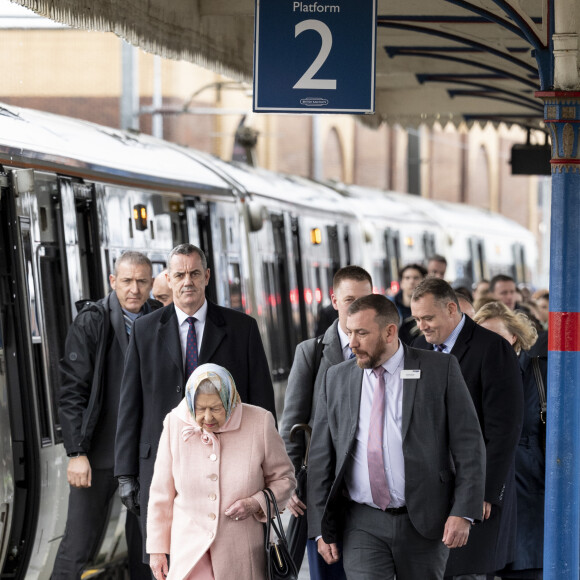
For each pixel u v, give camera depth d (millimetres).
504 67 35719
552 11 20406
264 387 21562
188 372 21156
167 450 18328
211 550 17969
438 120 44594
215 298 39812
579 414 20375
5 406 25234
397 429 19109
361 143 128500
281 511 18469
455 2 22562
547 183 134500
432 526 19000
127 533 25828
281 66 24766
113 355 24562
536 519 25062
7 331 25531
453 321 21766
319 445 19859
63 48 97062
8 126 26906
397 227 72062
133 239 33031
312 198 56719
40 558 25891
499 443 21375
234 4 29125
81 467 24203
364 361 18984
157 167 35844
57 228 27984
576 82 20391
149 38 26766
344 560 19562
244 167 49844
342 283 22031
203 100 100125
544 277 151000
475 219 94250
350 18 24750
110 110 96812
